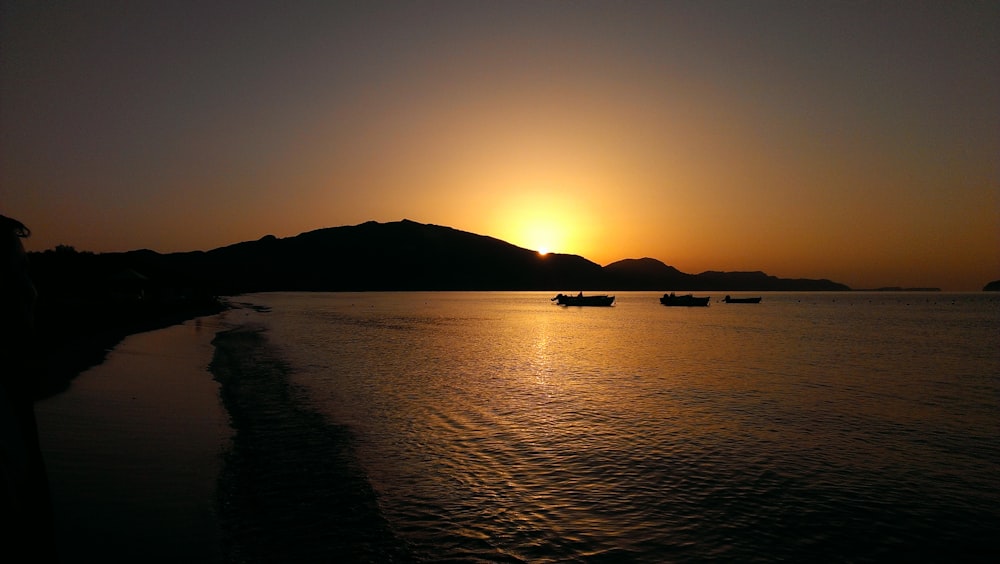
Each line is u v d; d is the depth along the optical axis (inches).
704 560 373.7
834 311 5388.8
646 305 6663.4
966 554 393.7
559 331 2456.9
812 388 1040.8
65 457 480.1
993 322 3545.8
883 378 1178.6
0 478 96.1
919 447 653.3
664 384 1048.8
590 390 966.4
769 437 681.0
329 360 1298.0
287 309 4456.2
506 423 713.6
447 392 917.8
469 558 362.3
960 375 1231.5
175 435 581.6
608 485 504.1
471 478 510.0
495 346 1733.5
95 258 3919.8
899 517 451.8
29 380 112.3
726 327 2878.9
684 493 491.2
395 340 1887.3
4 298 106.7
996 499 493.0
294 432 635.5
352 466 526.3
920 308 6373.0
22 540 99.3
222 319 2787.9
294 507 427.8
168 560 327.9
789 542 403.9
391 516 420.2
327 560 350.0
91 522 365.1
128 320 1957.4
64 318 1617.9
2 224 111.3
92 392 749.3
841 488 513.7
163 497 415.5
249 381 959.6
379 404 807.1
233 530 377.7
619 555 375.2
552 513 439.2
